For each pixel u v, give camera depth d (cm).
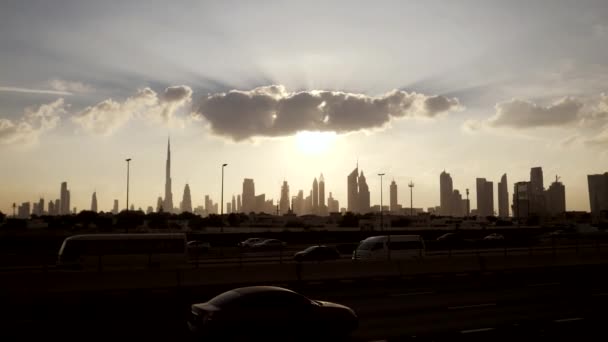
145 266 3591
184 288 2689
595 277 3475
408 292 2642
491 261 3966
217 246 6712
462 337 1540
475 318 1884
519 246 6322
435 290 2728
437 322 1803
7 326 1725
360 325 1745
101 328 1694
